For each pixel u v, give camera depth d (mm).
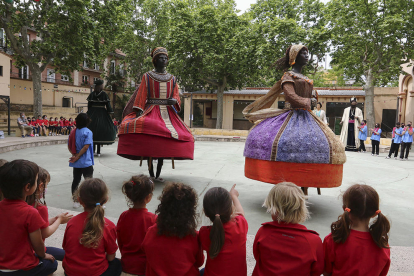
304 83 4594
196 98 31891
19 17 19719
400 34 20047
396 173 8609
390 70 20609
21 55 21438
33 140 14633
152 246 2189
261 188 6336
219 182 6801
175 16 26062
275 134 4344
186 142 5984
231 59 25484
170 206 2148
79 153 4734
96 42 22219
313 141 4191
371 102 21953
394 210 5051
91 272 2297
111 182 6574
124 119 6105
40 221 2305
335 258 2146
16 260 2248
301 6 28453
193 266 2256
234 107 32719
